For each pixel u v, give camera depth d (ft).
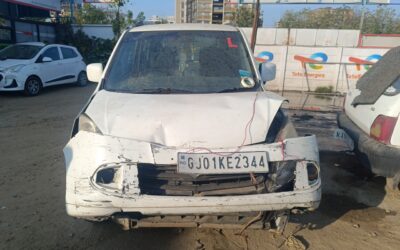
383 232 10.56
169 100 9.72
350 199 12.69
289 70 40.19
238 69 11.63
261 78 11.71
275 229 9.27
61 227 10.41
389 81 12.47
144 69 11.50
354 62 38.73
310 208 8.30
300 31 66.85
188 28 13.00
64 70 38.17
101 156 7.92
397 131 11.48
